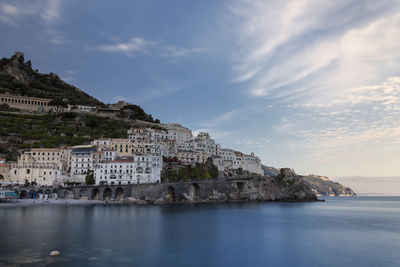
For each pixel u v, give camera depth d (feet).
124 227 302.04
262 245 244.22
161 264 186.70
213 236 272.72
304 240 267.18
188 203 615.16
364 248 239.71
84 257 194.29
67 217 359.46
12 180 589.73
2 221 322.34
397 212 595.88
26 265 175.01
